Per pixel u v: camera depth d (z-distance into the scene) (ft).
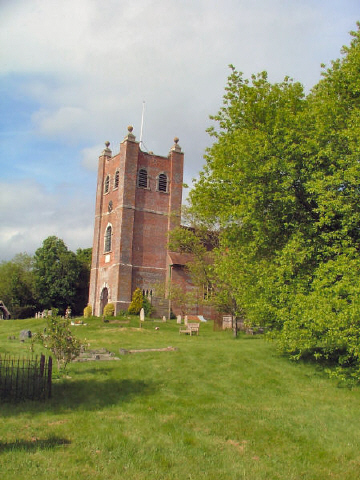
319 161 55.11
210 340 96.84
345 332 46.85
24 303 241.96
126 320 139.03
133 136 171.42
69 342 55.93
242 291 66.13
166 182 177.88
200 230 119.85
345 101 59.41
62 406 42.50
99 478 27.37
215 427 38.63
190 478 28.37
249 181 58.44
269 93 68.18
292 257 53.93
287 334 53.83
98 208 184.85
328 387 53.21
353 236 55.57
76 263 239.71
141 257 166.91
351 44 64.08
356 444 36.40
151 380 53.47
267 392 51.01
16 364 58.39
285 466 31.68
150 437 35.22
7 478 26.30
